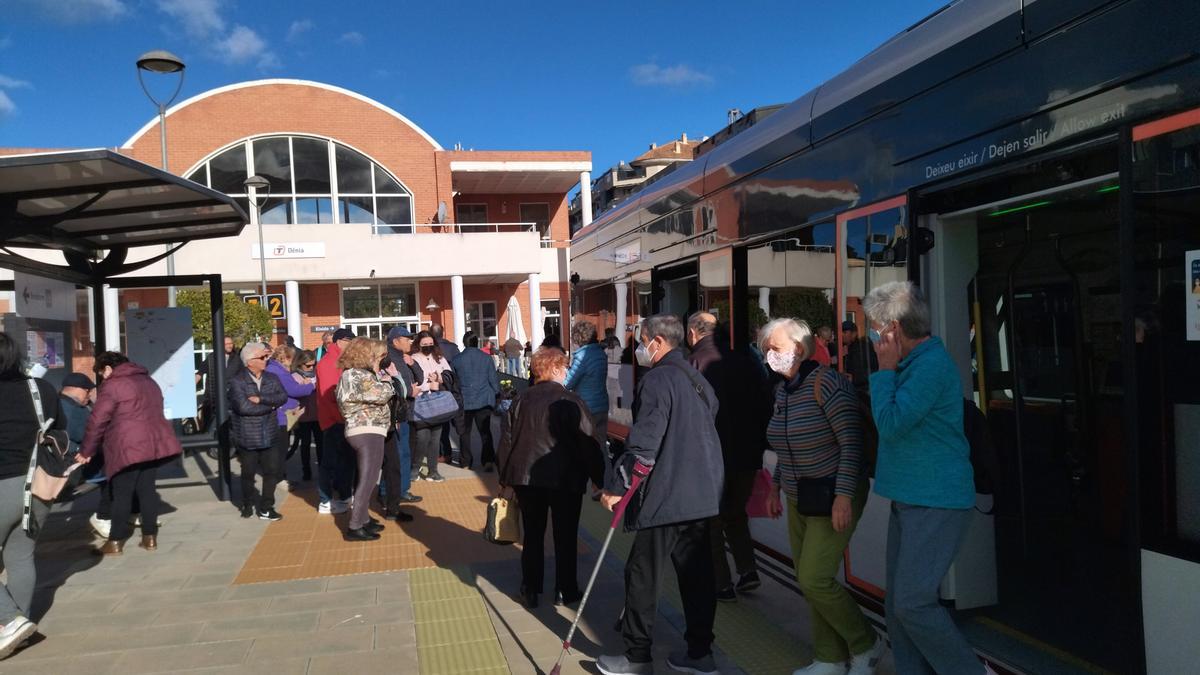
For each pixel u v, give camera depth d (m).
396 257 24.64
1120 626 4.12
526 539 5.33
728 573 5.24
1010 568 4.94
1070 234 4.61
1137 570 2.94
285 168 27.36
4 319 7.36
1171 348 2.85
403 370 9.30
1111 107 3.14
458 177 29.59
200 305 19.08
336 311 27.31
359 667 4.46
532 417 5.27
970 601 4.35
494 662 4.48
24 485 4.81
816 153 5.14
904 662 3.54
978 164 3.83
